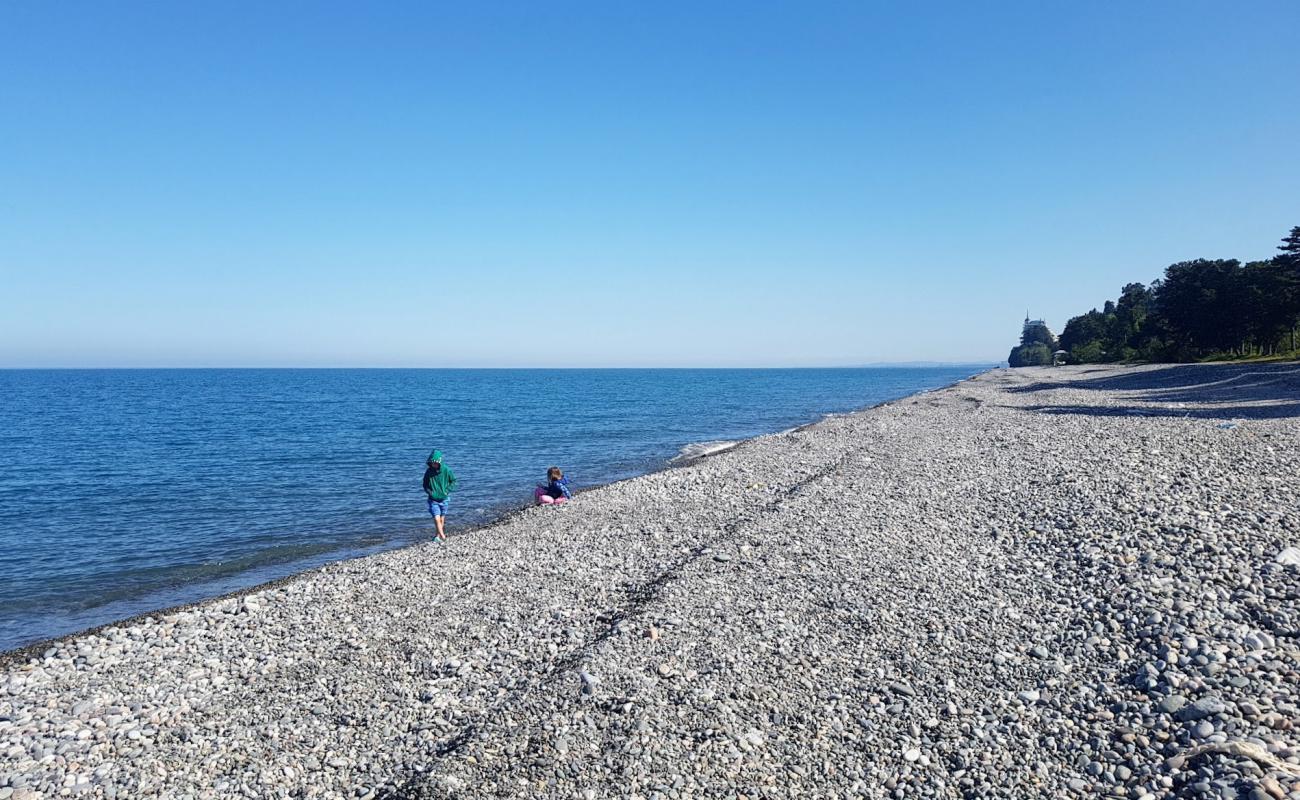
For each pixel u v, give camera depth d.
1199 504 14.31
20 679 10.95
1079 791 6.57
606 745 7.93
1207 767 6.35
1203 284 93.62
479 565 15.85
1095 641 9.28
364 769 7.93
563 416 68.94
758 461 29.55
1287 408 34.44
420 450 41.91
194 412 77.31
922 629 10.38
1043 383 78.19
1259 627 8.87
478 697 9.52
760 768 7.36
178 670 11.07
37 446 44.88
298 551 19.97
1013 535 14.47
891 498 19.39
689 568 14.16
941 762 7.27
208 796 7.56
